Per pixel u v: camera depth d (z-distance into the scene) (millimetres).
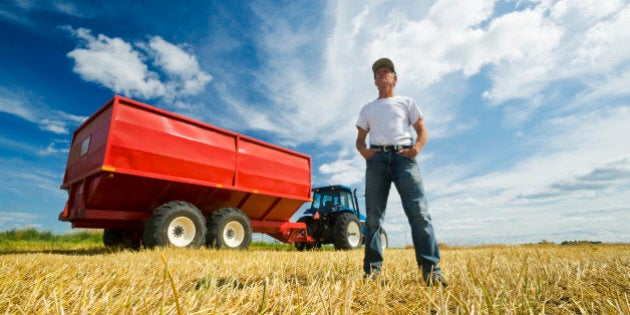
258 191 7887
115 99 5898
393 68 2822
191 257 3859
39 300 1318
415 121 2678
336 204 9906
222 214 6898
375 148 2623
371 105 2777
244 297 1563
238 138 7746
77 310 1235
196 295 1481
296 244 10375
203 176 6953
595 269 2428
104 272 2252
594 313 1429
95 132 6410
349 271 2633
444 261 3494
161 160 6332
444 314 1266
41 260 3029
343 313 1240
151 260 3318
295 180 8914
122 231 7336
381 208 2535
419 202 2414
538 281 1696
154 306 1345
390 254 4938
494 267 2521
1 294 1431
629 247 7238
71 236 10758
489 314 1347
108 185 5773
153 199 6465
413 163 2541
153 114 6434
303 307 1404
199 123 7066
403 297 1771
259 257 3570
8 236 9547
